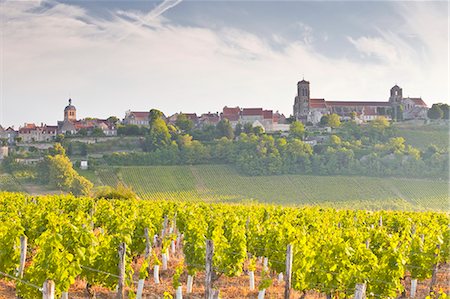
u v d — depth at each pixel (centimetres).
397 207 8156
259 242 1941
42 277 1262
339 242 1473
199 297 1573
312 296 1628
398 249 1522
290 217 2458
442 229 2238
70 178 8806
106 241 1478
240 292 1658
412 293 1700
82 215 1895
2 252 1474
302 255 1483
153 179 9700
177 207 3003
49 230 1396
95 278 1454
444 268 2008
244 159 10112
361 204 8362
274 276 1912
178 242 2425
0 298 1421
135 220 2048
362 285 1119
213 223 2078
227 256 1683
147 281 1764
